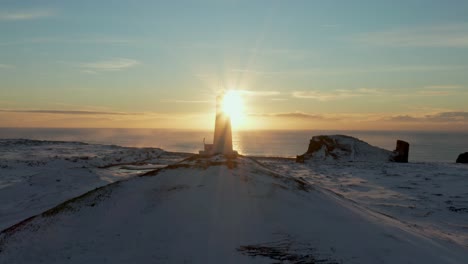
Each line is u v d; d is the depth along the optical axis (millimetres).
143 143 112812
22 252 7680
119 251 7441
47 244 7844
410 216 15328
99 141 118562
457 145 127812
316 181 25547
